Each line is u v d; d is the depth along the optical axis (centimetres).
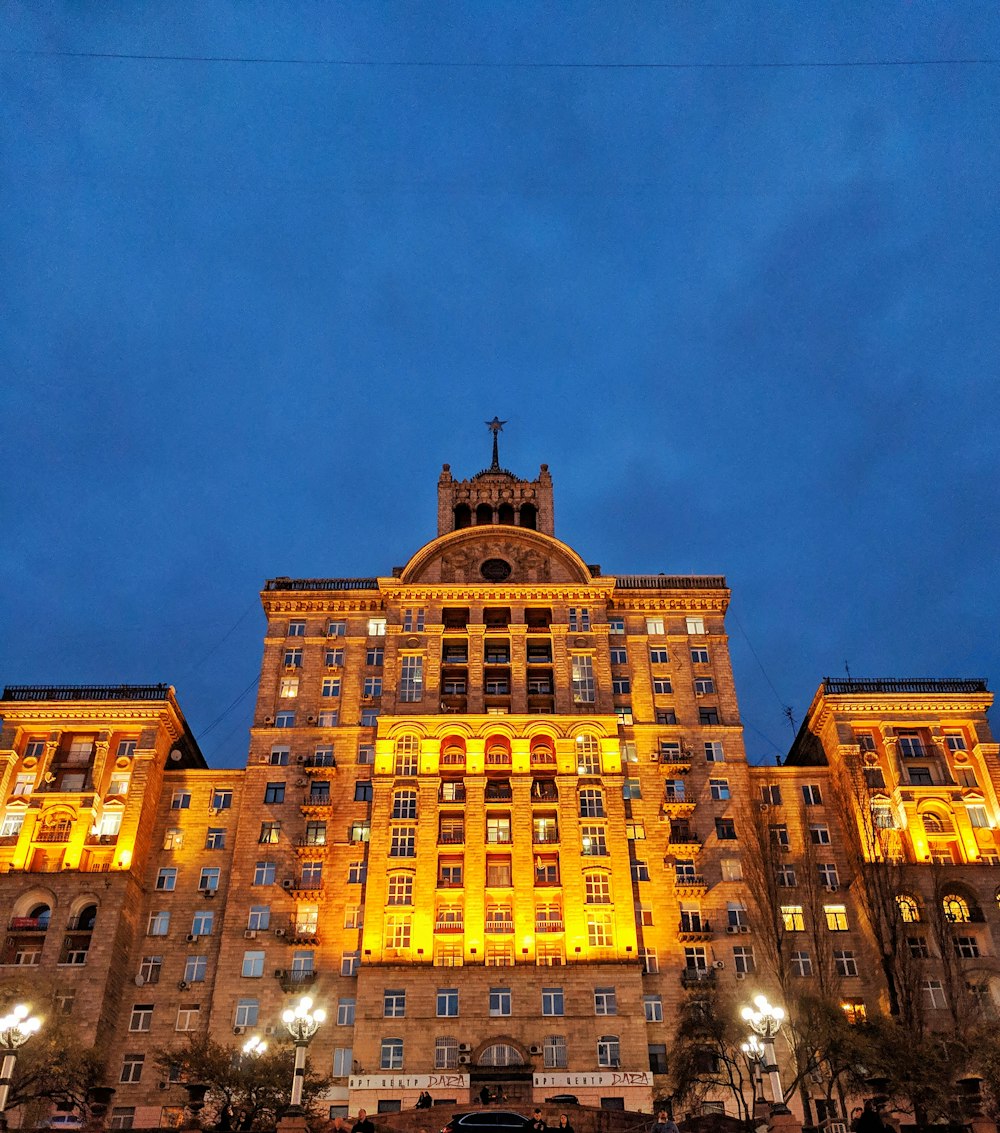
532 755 8431
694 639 9238
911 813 8100
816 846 8200
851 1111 6519
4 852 7912
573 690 8725
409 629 9056
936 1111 5575
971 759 8456
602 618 9069
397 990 7288
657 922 7800
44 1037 5972
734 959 7650
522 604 9175
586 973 7350
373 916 7606
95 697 8800
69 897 7619
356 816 8294
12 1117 6606
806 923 7812
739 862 8075
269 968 7612
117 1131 4775
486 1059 7025
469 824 8012
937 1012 7275
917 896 7494
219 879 8119
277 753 8619
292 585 9644
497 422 11050
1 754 8306
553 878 7881
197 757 9788
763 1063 4931
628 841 8156
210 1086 5834
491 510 10012
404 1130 5391
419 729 8431
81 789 8325
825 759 8856
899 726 8581
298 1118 4325
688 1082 6506
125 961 7656
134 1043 7381
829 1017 6034
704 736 8694
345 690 8975
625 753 8594
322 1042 7312
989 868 7781
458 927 7569
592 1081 6856
